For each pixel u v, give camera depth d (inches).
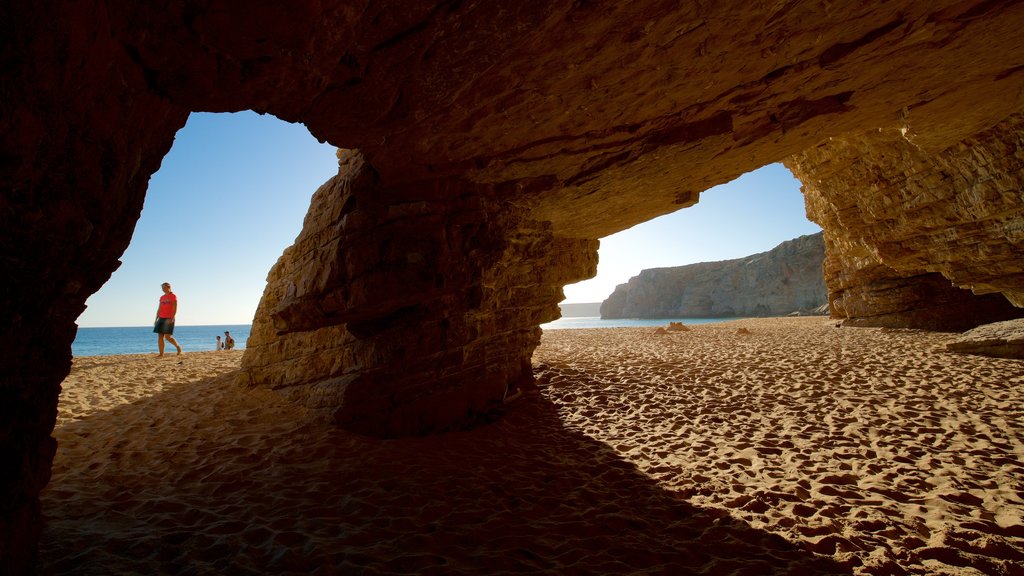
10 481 97.6
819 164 508.1
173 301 589.3
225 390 319.0
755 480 189.2
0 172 74.4
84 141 88.1
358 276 215.6
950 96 226.8
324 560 122.6
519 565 126.0
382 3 101.1
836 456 210.2
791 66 164.1
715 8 122.3
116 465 199.5
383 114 145.2
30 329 96.2
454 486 183.5
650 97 166.4
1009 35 167.9
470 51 123.0
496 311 312.5
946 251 438.0
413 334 246.7
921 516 152.2
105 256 111.9
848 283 713.0
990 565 124.4
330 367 269.7
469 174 221.8
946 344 414.9
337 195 235.9
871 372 366.3
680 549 136.5
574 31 121.6
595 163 221.6
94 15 77.0
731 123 193.9
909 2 136.8
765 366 419.8
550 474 201.9
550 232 321.1
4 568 97.3
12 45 67.3
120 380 378.9
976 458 195.3
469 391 274.7
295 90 121.7
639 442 245.4
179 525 146.9
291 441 224.1
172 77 101.3
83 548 126.4
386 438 234.4
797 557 131.7
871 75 182.1
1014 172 325.7
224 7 89.3
